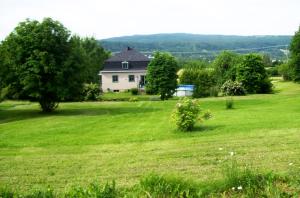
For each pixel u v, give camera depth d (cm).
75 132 2412
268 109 3281
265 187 838
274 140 1788
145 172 1338
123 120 2952
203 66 7894
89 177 1311
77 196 816
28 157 1683
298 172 995
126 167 1431
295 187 852
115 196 827
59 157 1670
